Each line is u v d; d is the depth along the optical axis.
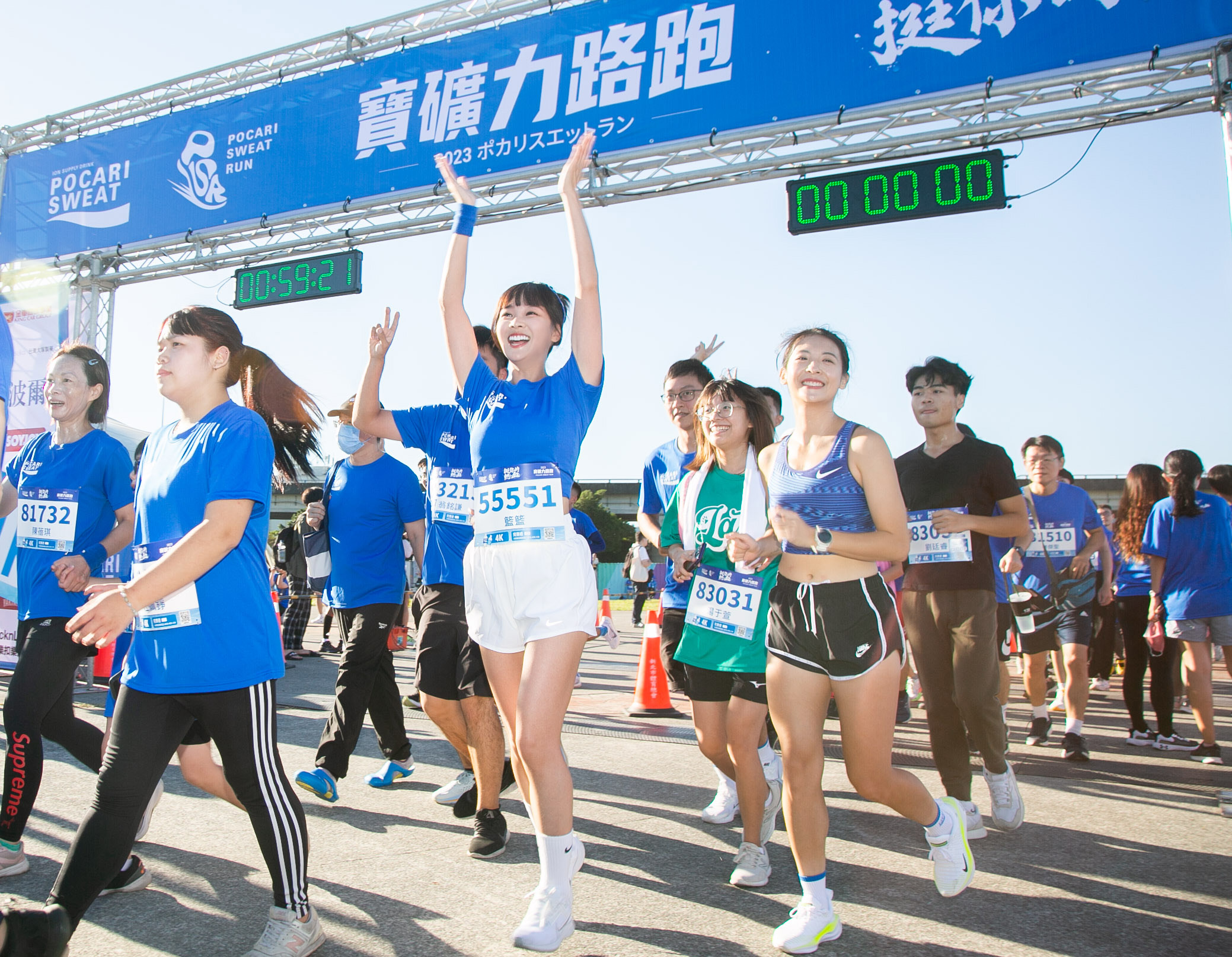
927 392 3.81
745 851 3.04
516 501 2.65
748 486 3.21
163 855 3.18
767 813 3.27
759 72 7.58
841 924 2.63
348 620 4.23
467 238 3.00
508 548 2.64
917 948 2.51
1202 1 6.40
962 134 7.24
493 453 2.72
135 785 2.18
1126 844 3.50
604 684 8.66
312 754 4.89
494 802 3.33
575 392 2.78
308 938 2.35
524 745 2.50
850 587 2.56
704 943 2.53
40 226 10.60
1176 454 5.23
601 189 8.23
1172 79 6.64
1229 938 2.59
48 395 3.18
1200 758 5.10
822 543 2.49
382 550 4.20
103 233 10.28
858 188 7.50
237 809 3.78
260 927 2.56
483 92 8.62
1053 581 5.27
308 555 4.26
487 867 3.14
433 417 3.73
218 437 2.30
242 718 2.27
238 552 2.32
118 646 5.56
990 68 6.88
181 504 2.28
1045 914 2.77
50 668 2.93
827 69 7.36
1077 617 5.17
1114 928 2.66
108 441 3.20
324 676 8.59
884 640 2.54
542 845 2.51
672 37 7.92
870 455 2.57
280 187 9.45
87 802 3.83
